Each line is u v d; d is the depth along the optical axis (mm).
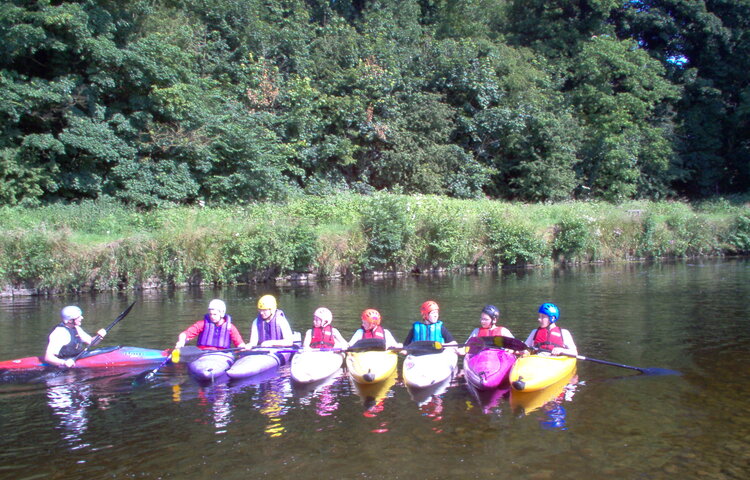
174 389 6340
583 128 30031
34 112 17953
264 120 23516
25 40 17156
